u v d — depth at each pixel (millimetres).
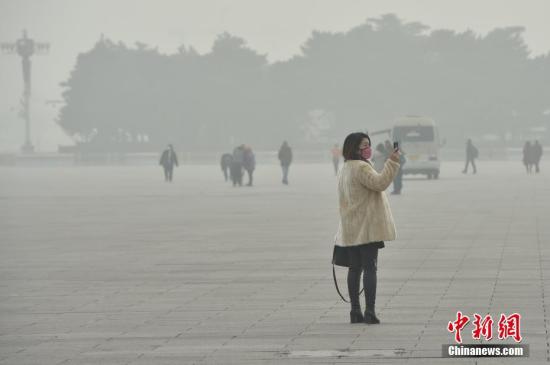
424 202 77312
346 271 35500
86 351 22578
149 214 68438
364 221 25047
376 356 21297
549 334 23250
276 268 36594
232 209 72438
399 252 40969
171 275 35125
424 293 29688
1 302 29625
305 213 67312
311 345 22594
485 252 40531
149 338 23844
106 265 38500
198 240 48250
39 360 21766
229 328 24875
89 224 60094
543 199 78938
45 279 34656
